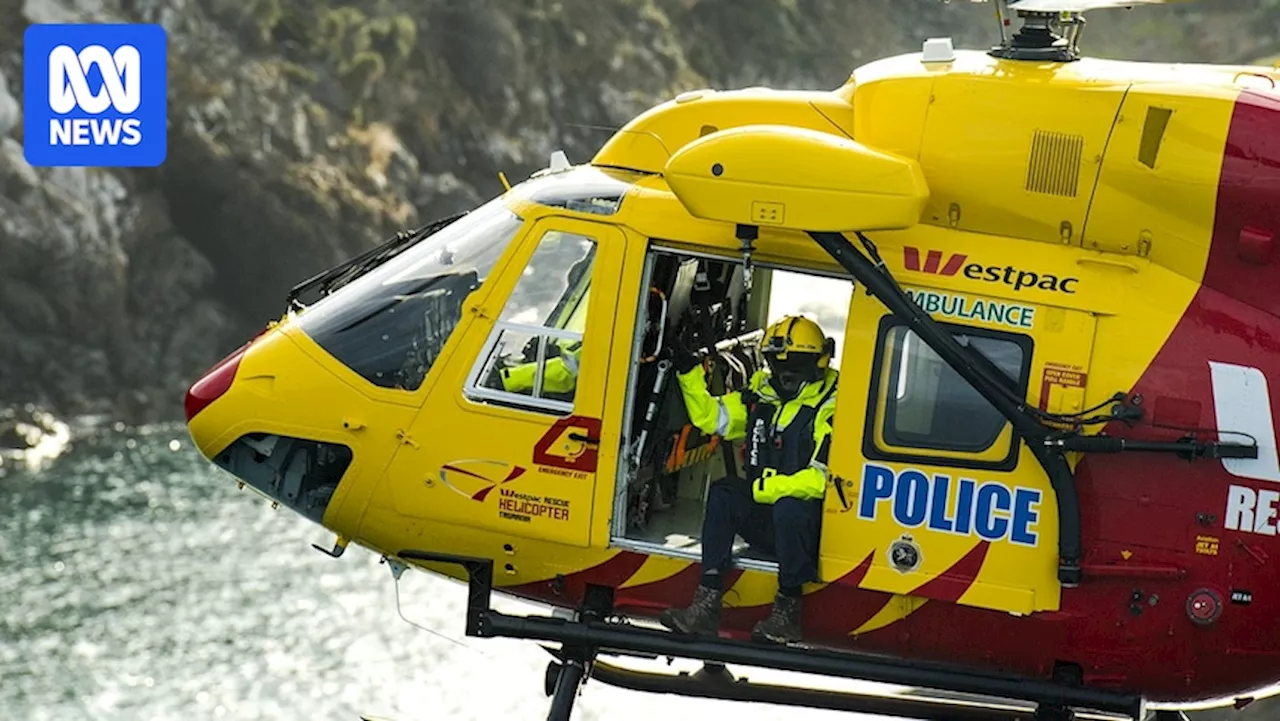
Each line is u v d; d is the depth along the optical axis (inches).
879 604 831.1
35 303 3809.1
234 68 4495.6
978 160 812.0
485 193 4948.3
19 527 2918.3
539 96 5118.1
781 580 817.5
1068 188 805.2
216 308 4163.4
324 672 2357.3
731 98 871.1
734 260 826.2
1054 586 800.9
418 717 2180.1
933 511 804.6
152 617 2513.5
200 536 2888.8
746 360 932.6
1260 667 804.6
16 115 4020.7
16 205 3846.0
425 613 2561.5
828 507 811.4
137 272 4082.2
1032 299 800.3
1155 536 795.4
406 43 4894.2
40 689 2261.3
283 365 879.1
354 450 861.8
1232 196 785.6
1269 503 784.3
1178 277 803.4
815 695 909.2
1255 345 788.0
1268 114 786.8
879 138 829.8
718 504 826.2
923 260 810.8
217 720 2166.6
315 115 4554.6
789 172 782.5
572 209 846.5
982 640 828.0
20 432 3496.6
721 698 914.1
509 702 2250.2
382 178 4616.1
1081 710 857.5
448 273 866.8
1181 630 802.2
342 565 2755.9
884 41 4948.3
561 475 834.8
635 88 5201.8
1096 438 784.3
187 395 902.4
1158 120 794.8
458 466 847.7
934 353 807.7
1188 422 786.8
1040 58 834.8
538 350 841.5
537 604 905.5
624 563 846.5
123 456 3454.7
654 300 852.0
